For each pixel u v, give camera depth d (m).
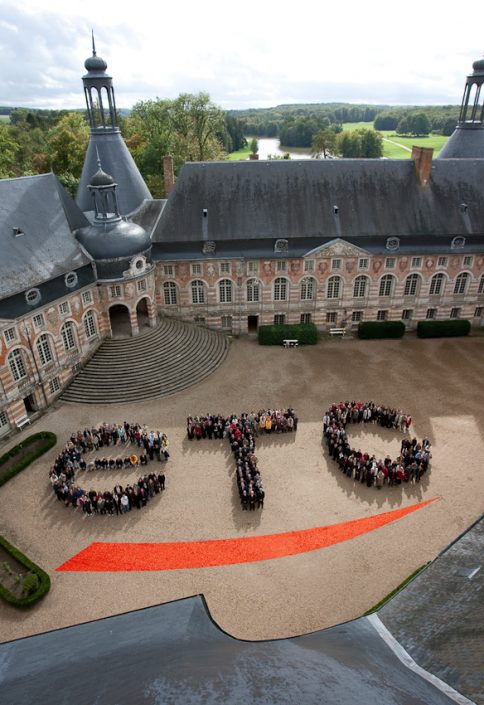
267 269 51.69
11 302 37.19
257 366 49.00
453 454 36.72
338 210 51.12
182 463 36.19
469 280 54.09
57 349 42.16
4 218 39.12
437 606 14.75
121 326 49.72
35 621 25.50
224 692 6.85
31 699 7.27
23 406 39.97
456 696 9.33
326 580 27.50
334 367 48.72
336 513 31.84
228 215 50.59
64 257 41.94
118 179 50.53
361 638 12.27
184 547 29.62
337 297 54.00
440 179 52.75
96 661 8.62
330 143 147.75
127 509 31.89
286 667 8.28
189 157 90.94
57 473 34.50
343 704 6.94
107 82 47.94
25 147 117.31
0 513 32.06
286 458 36.53
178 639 9.77
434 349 52.25
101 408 42.53
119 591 27.03
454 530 30.44
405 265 52.59
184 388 45.25
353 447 37.44
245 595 26.70
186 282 51.75
